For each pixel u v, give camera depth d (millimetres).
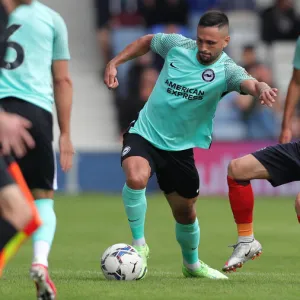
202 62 27375
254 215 55812
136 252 26719
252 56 74312
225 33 26969
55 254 36719
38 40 22297
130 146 27594
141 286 24703
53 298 20531
